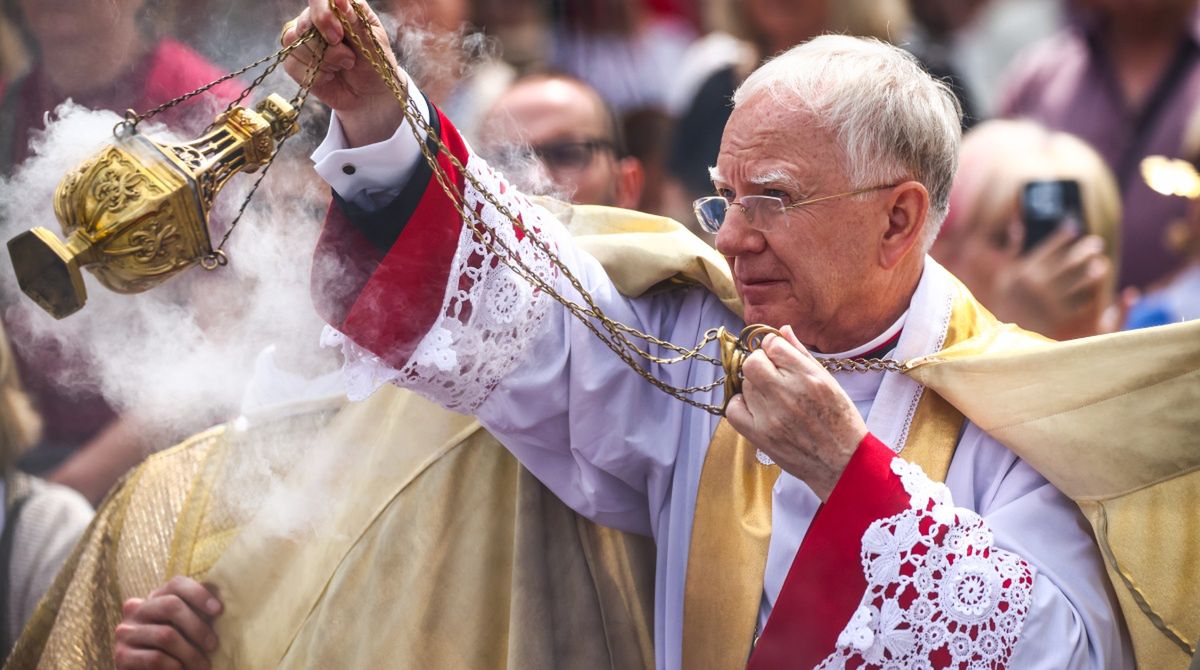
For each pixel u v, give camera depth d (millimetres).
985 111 16266
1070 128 15820
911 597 7738
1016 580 7910
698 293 9352
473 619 9336
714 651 8766
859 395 8789
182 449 10375
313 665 9398
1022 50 16781
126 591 10148
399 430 9672
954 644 7703
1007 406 8508
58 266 6574
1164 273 15039
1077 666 7906
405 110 7672
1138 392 8352
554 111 12477
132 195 6645
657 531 9125
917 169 8242
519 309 8484
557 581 9250
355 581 9508
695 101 15688
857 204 8133
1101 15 15898
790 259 8195
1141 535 8281
